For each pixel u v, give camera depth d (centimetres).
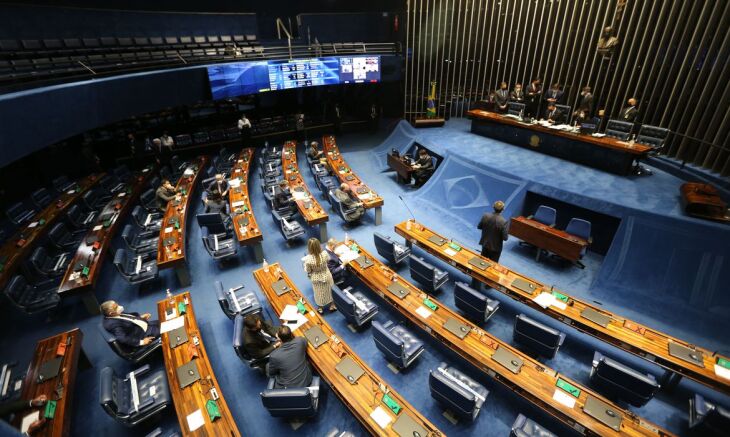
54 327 716
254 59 1622
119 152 1558
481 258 715
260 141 1806
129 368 621
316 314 596
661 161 1048
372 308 657
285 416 493
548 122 1194
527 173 1024
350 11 2038
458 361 609
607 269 776
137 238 920
